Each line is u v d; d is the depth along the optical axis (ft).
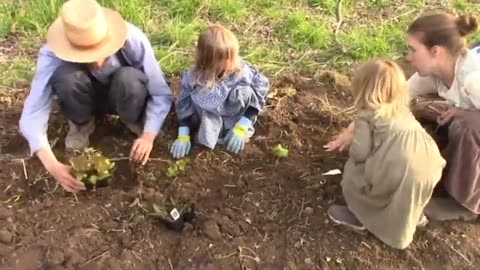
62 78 7.70
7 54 10.05
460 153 7.50
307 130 8.82
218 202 7.92
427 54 7.34
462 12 11.03
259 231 7.66
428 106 8.60
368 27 10.73
